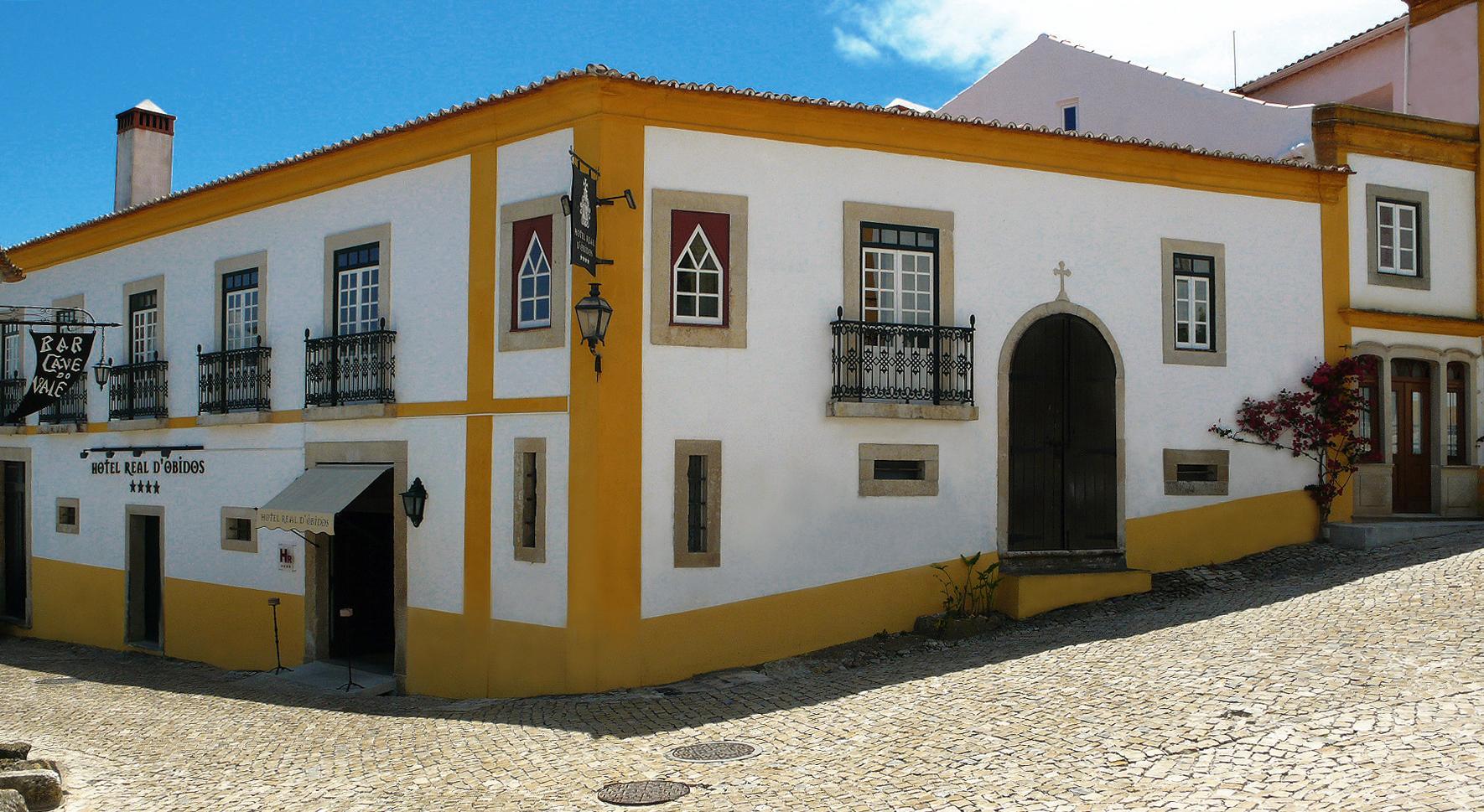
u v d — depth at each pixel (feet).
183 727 33.27
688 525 36.35
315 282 44.52
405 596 40.47
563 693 35.45
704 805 22.04
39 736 32.19
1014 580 39.78
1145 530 43.24
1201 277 45.01
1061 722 25.16
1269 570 42.65
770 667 36.24
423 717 33.01
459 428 39.14
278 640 45.78
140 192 58.39
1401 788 18.71
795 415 37.81
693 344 36.45
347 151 42.70
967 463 40.47
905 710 28.32
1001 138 41.06
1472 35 51.16
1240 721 23.35
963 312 40.42
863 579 38.68
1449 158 50.26
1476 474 49.96
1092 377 42.73
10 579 63.31
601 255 35.37
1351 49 57.93
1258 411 45.14
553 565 36.17
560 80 35.42
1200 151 43.70
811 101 37.35
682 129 36.52
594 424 35.12
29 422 60.90
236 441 47.78
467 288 39.17
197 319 49.96
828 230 38.50
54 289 59.52
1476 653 26.16
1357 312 47.26
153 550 53.47
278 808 23.48
